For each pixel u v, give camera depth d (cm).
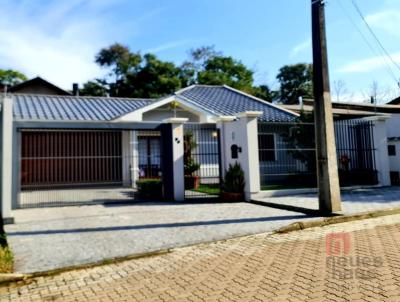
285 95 4822
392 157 1459
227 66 4300
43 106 1662
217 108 1839
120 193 1357
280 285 414
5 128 862
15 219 895
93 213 964
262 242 624
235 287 416
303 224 732
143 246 610
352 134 1430
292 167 1655
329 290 390
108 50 4441
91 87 4203
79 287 444
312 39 848
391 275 424
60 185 1555
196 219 833
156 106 1677
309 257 520
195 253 573
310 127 1427
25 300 408
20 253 581
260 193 1125
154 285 439
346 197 1075
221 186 1226
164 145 1220
